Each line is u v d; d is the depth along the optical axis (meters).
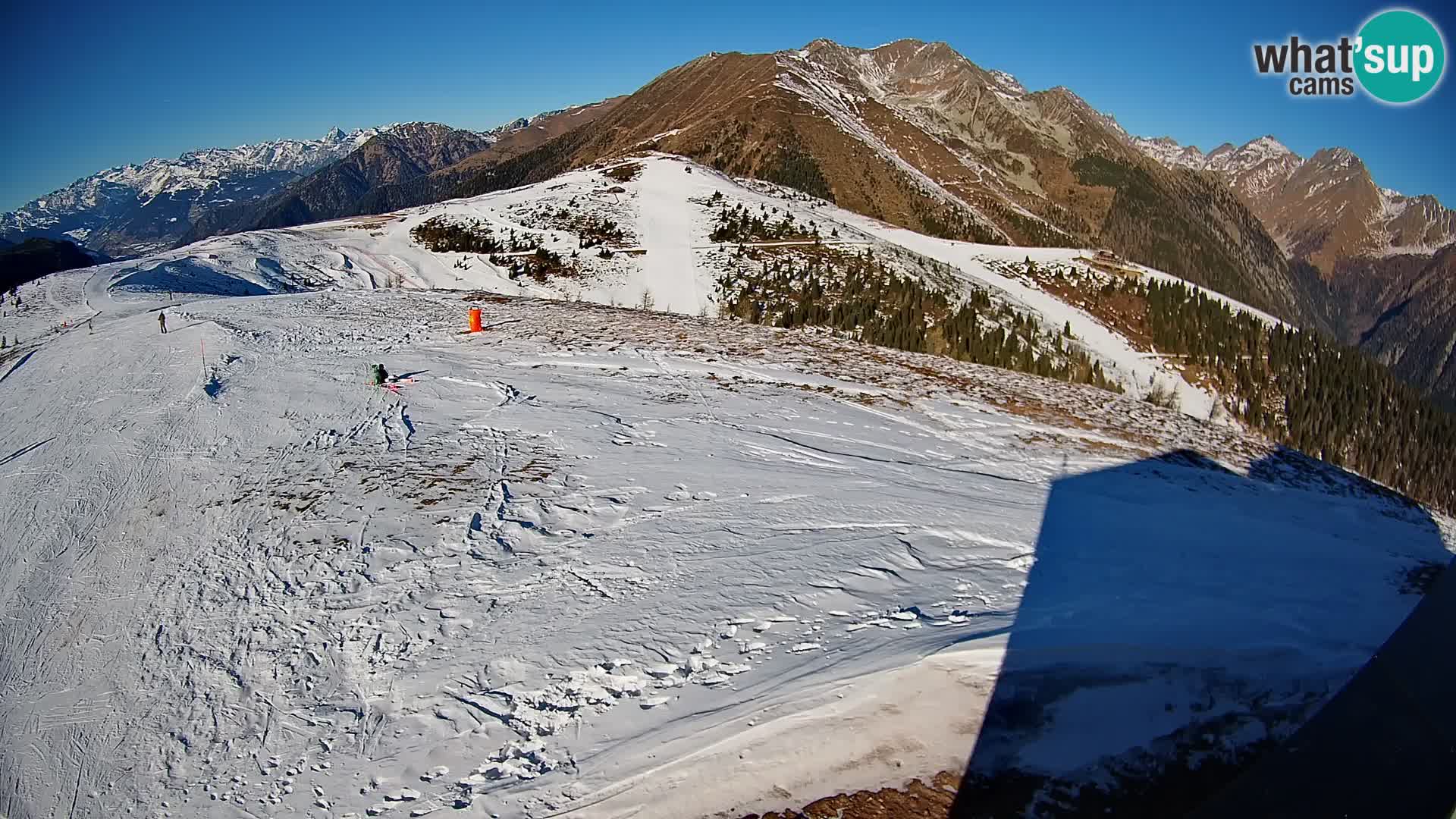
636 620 8.45
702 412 16.70
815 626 8.10
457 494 12.37
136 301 39.12
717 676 7.34
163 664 9.09
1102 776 5.98
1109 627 7.98
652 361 21.06
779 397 18.11
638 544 10.34
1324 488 17.11
